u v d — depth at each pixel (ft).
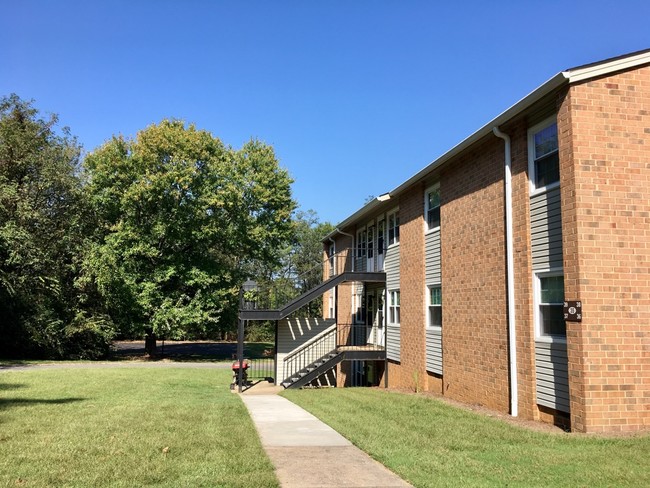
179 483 18.35
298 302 60.08
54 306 97.55
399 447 24.25
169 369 77.36
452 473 19.92
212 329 104.32
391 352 60.49
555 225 31.27
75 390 49.14
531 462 21.44
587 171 28.86
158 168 97.96
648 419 27.78
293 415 34.71
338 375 82.17
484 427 29.45
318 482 18.97
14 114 98.07
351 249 72.69
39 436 26.50
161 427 29.17
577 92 29.30
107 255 91.97
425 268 51.78
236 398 45.50
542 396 31.94
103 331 96.78
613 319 28.07
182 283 100.73
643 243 28.89
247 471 20.07
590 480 18.83
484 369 38.68
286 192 113.91
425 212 52.47
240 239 104.99
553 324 31.65
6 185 87.66
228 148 109.81
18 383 53.98
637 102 29.89
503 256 36.73
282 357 68.28
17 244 84.69
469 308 41.34
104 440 25.48
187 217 96.99
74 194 94.73
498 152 37.81
